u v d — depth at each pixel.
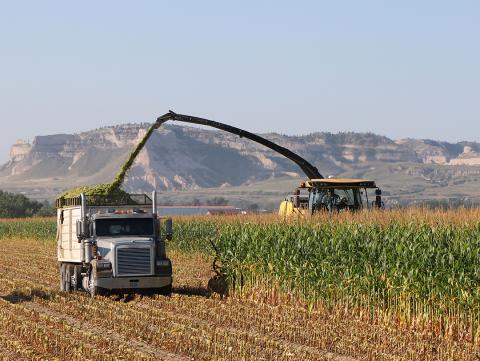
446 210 32.19
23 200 180.50
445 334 25.61
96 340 23.25
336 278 30.62
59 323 26.56
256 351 21.81
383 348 22.77
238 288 35.94
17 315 28.59
